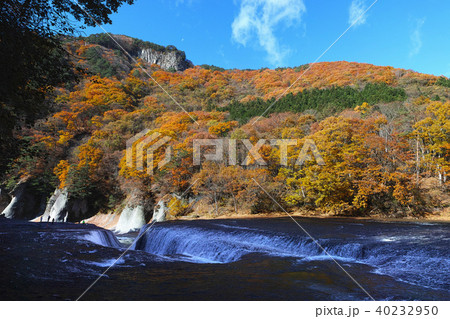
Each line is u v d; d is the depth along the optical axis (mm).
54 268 8414
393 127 41719
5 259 8938
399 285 7250
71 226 22734
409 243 11992
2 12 6484
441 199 30828
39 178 58844
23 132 60125
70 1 7879
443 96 64312
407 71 94812
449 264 8898
